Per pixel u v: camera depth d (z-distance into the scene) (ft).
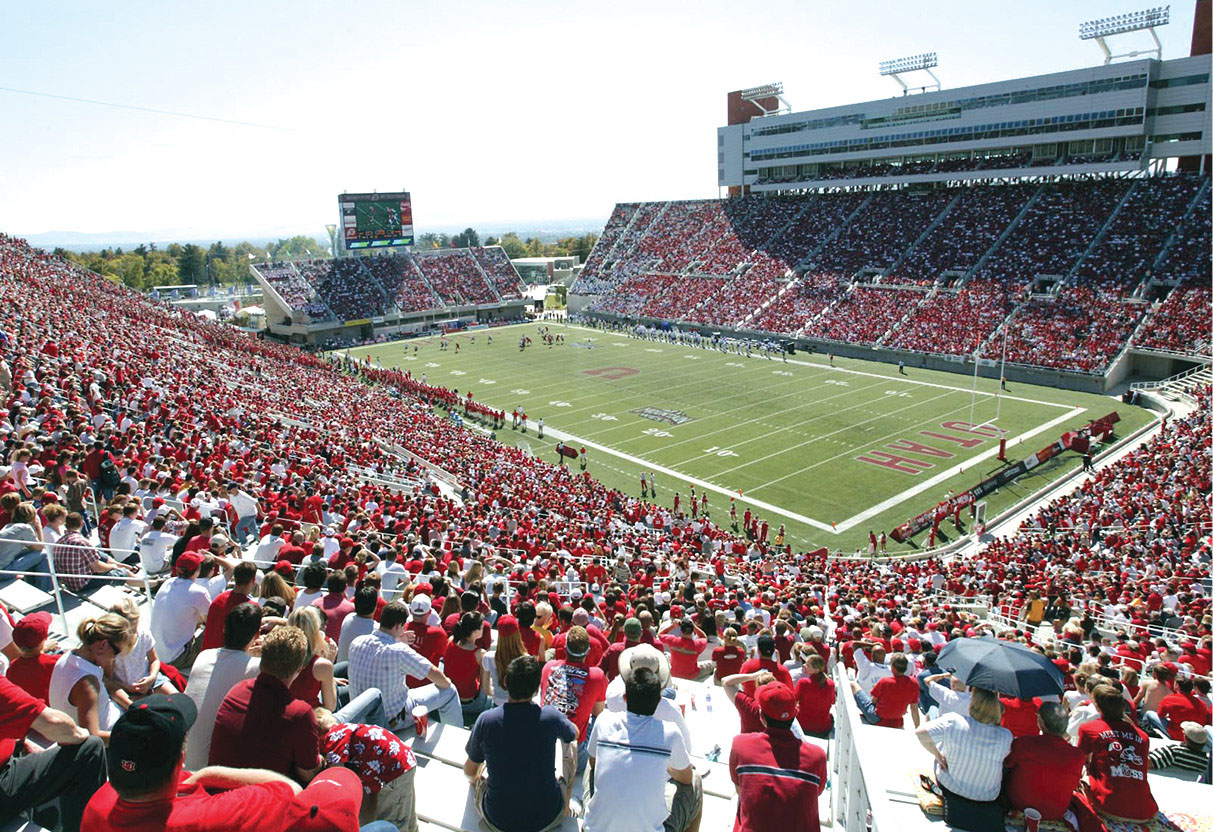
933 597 70.03
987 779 16.89
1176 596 59.31
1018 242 210.59
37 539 32.89
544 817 16.34
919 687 28.53
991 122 225.15
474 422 166.09
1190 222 186.80
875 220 248.11
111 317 155.94
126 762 11.03
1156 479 100.07
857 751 15.28
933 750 17.52
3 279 145.69
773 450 138.41
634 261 299.58
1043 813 16.84
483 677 24.93
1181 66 193.26
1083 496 104.27
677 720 17.94
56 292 158.51
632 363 216.74
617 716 16.19
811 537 106.11
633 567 64.44
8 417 58.08
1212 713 27.17
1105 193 207.51
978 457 130.41
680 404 170.60
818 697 25.64
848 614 52.01
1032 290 196.44
